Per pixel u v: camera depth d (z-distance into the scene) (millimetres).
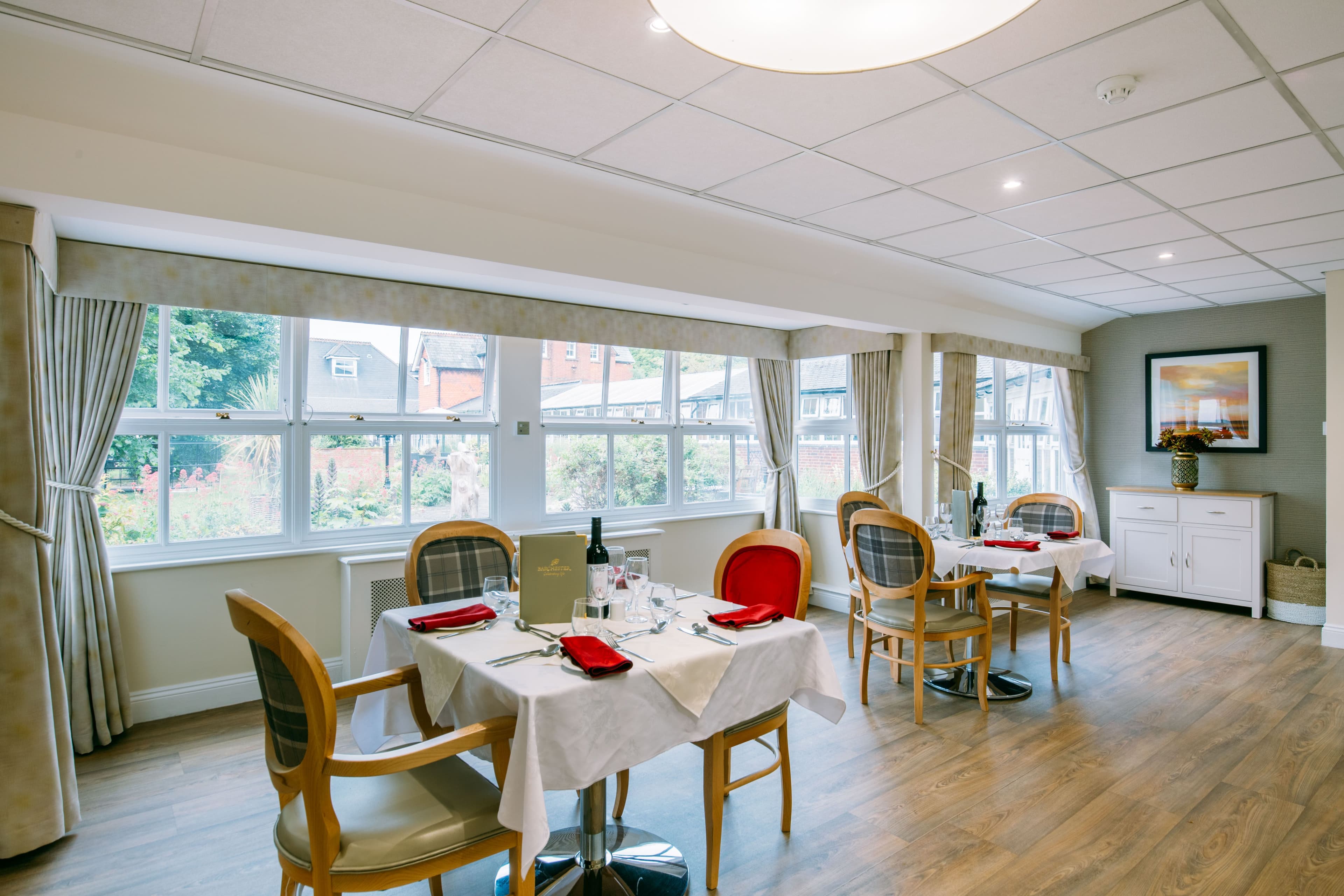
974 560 4246
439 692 2219
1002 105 2607
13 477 2490
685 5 1495
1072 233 4230
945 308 5738
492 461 4980
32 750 2516
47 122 2326
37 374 2570
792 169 3219
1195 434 6340
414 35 2160
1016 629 4973
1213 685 4340
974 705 4020
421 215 3084
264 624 1683
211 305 3678
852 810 2863
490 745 2033
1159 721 3781
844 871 2447
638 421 5828
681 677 2105
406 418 4660
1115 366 7156
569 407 5480
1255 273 5227
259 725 3676
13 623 2490
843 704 2510
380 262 3836
